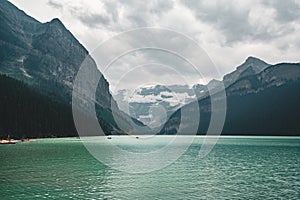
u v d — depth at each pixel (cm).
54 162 4453
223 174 3644
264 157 6066
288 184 3023
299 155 6562
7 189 2562
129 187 2661
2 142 9425
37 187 2642
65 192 2461
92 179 3006
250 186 2889
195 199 2309
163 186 2716
